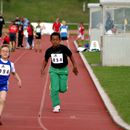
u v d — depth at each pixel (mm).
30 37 78875
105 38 53688
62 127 25156
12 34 73062
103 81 41062
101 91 35625
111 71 48594
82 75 47031
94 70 49375
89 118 27656
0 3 177500
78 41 94375
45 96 34969
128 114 27250
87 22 166375
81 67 54062
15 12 173500
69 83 41594
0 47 26750
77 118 27625
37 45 74500
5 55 26125
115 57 53938
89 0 182375
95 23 76188
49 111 29609
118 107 29453
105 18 53625
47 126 25359
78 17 172125
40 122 26391
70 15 174125
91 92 36969
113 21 53562
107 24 53656
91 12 76562
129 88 37094
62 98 34312
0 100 25766
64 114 28766
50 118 27531
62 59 29453
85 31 143750
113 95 33781
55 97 29328
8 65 26172
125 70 49594
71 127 25172
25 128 24797
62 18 171500
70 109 30375
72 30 147625
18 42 81312
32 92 36625
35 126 25328
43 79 43906
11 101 32750
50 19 170125
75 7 181625
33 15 172875
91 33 76188
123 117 26578
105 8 53406
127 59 53969
